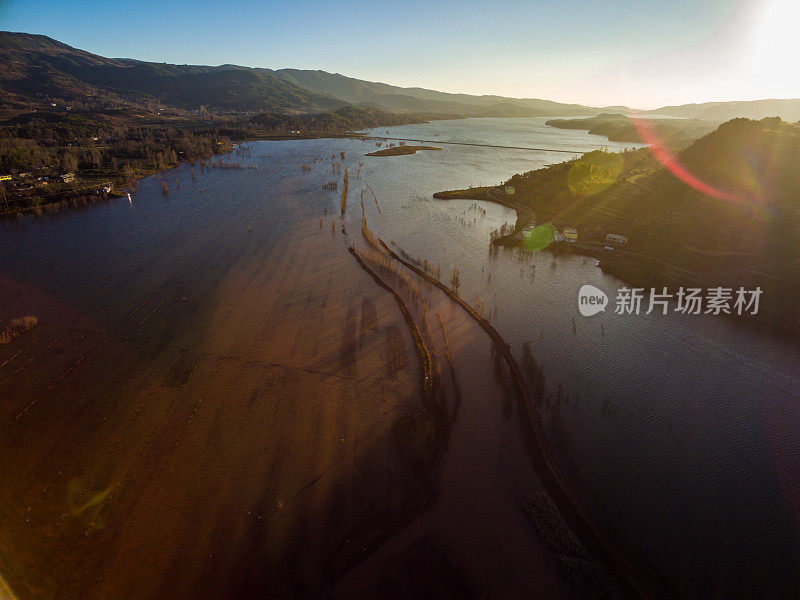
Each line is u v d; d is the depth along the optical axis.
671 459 59.56
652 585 44.03
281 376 75.50
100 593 42.72
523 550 47.81
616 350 83.19
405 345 84.00
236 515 51.12
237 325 92.25
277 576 44.56
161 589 43.25
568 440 62.31
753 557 46.91
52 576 44.22
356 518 50.78
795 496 54.09
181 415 66.69
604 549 47.28
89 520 50.31
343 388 72.38
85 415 66.88
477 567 45.91
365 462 58.38
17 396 71.19
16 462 58.44
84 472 56.81
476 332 88.88
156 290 109.19
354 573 44.94
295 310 98.25
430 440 61.19
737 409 68.50
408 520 50.75
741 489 55.12
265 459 58.81
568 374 76.25
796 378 75.31
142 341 86.69
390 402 69.12
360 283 111.75
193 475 56.38
